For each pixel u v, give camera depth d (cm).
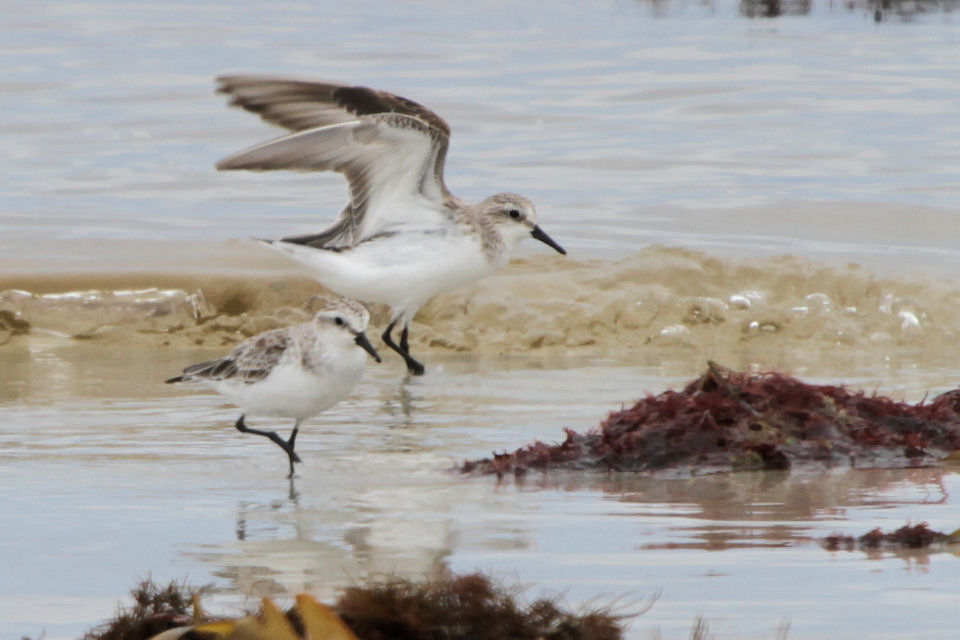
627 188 2147
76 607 677
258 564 752
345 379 1013
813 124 2583
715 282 1658
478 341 1531
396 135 1406
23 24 3803
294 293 1634
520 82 3002
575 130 2559
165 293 1603
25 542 798
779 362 1416
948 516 835
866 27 3744
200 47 3478
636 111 2717
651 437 991
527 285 1652
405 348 1418
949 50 3334
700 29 3775
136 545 791
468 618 571
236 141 2511
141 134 2559
